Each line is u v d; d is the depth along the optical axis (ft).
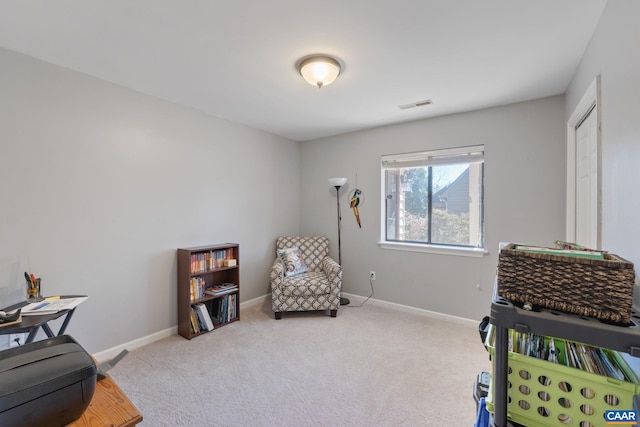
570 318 2.77
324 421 5.57
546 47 6.14
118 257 8.12
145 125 8.68
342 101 9.25
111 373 7.13
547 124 8.84
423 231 11.60
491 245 9.79
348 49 6.25
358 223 12.76
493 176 9.72
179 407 5.92
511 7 4.93
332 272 10.98
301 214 14.53
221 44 6.09
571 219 7.95
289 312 11.38
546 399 3.06
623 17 4.15
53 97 6.91
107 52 6.41
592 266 2.79
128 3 4.83
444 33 5.67
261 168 12.59
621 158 4.21
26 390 2.31
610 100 4.65
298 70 7.20
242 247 11.77
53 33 5.71
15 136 6.40
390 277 11.94
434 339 9.03
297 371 7.25
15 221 6.41
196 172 10.07
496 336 3.03
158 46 6.18
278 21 5.32
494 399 3.08
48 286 6.88
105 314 7.86
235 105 9.66
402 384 6.74
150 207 8.82
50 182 6.89
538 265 3.03
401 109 9.96
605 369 2.97
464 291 10.33
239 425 5.46
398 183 12.12
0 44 6.09
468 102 9.28
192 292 9.33
